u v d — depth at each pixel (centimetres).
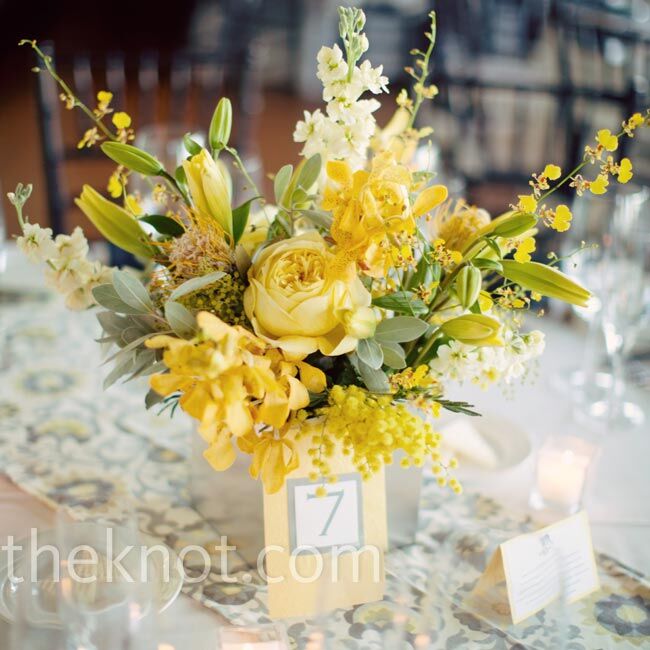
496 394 122
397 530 87
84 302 81
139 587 67
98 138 82
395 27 488
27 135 385
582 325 145
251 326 71
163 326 73
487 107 329
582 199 122
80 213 208
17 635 69
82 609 64
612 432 114
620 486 102
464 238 78
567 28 258
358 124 73
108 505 75
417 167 86
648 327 144
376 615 77
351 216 66
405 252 67
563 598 79
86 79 202
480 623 77
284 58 495
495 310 81
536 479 97
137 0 480
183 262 71
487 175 249
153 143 173
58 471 98
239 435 65
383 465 80
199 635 74
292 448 71
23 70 450
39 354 126
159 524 90
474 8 381
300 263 67
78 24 481
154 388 64
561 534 80
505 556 77
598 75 274
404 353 74
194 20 489
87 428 109
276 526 77
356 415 67
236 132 232
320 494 70
